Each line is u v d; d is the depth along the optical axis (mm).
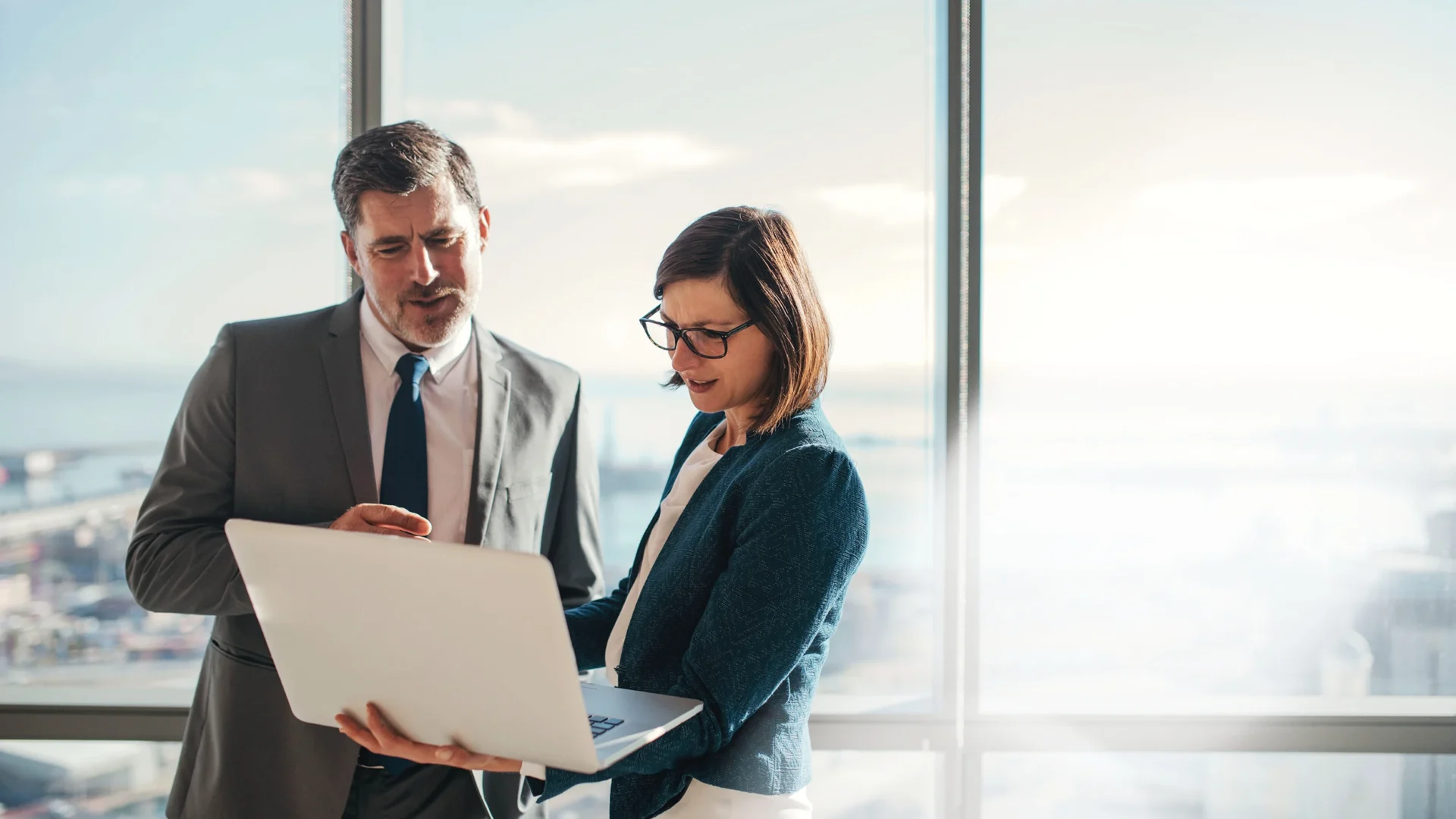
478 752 1009
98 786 1979
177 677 2012
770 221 1198
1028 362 2037
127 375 1995
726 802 1128
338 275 2025
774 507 1095
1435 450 2031
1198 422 2043
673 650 1190
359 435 1430
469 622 894
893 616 2057
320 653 1016
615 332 2055
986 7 2008
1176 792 2029
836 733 2000
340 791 1357
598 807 2053
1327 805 2025
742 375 1187
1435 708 2027
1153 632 2049
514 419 1532
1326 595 2043
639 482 2061
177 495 1408
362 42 1932
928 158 2059
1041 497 2043
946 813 2018
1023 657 2057
